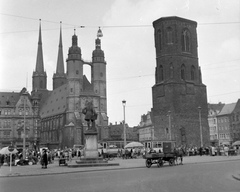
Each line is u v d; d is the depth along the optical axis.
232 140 118.25
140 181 20.69
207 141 106.12
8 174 28.70
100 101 140.00
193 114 105.12
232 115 119.25
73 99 135.12
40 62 177.75
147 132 139.50
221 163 37.69
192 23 110.31
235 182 19.62
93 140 36.94
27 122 135.00
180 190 16.69
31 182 21.98
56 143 143.75
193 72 109.25
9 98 136.62
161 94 105.62
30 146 132.88
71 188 18.23
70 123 133.38
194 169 29.50
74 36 138.88
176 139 100.75
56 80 177.62
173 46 106.38
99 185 19.19
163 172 27.02
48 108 159.50
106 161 36.84
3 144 130.75
